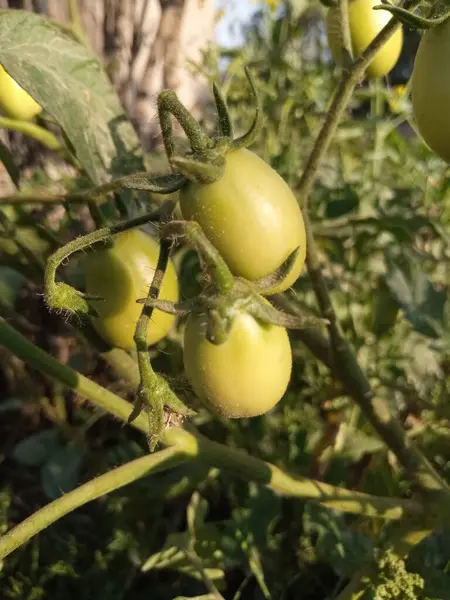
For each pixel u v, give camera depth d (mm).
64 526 392
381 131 464
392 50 288
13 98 318
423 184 491
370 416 307
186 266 398
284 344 197
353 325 421
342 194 429
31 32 258
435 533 313
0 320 247
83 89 272
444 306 338
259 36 553
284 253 185
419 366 451
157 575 372
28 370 472
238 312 185
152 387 191
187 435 251
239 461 261
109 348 293
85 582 351
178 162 173
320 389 420
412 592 271
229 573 368
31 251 322
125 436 447
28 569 359
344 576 316
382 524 339
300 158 503
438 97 188
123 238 257
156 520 381
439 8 186
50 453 404
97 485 231
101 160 276
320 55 552
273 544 344
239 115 501
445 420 395
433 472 294
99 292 254
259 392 193
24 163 474
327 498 277
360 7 280
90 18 454
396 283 339
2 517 380
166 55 469
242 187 179
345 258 468
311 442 400
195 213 182
